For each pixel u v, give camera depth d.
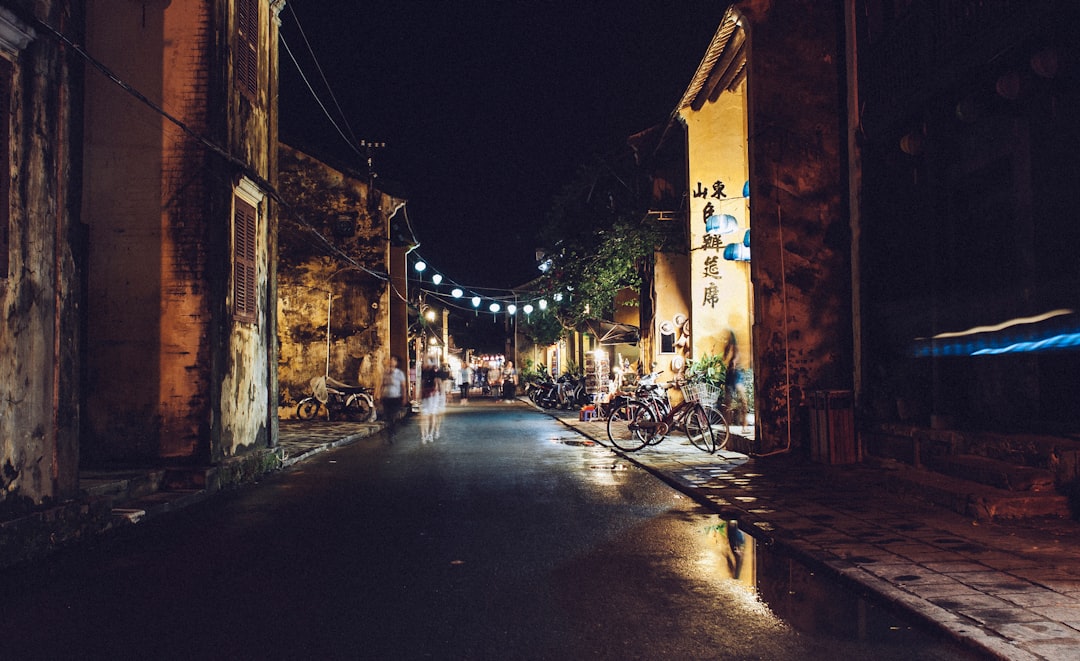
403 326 32.59
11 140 7.08
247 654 4.44
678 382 17.03
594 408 25.39
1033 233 8.70
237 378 12.50
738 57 17.56
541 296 31.00
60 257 7.77
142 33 11.59
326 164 25.77
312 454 15.58
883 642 4.62
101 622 5.04
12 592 5.76
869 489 10.02
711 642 4.64
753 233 13.45
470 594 5.65
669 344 22.34
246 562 6.65
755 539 7.49
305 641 4.66
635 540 7.48
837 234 13.41
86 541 7.54
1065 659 4.08
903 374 11.49
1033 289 8.69
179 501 9.53
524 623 4.99
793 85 13.53
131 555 6.95
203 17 11.65
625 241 22.72
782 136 13.48
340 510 9.20
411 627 4.91
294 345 25.47
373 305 25.73
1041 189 8.59
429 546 7.24
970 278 9.93
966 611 4.91
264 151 14.26
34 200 7.40
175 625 4.96
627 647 4.55
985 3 9.00
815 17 13.58
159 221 11.48
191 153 11.55
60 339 7.73
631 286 24.64
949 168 10.27
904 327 11.46
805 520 7.99
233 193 12.25
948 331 10.22
